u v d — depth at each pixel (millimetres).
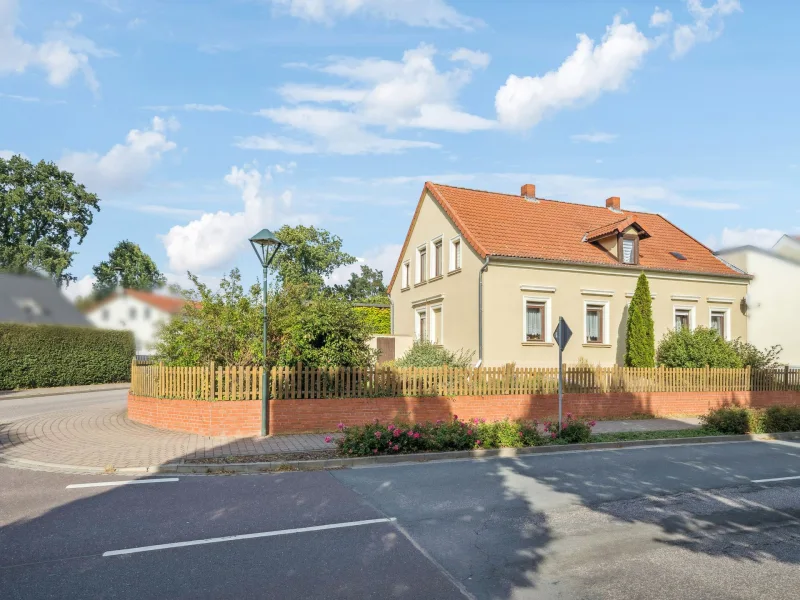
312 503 7172
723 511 7070
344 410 12758
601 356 21094
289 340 13469
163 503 7098
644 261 22781
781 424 14242
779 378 18609
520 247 20641
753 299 24250
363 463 9766
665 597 4547
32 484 8070
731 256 25203
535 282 20250
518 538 5922
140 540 5707
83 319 24797
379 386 13297
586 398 15703
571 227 23484
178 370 12547
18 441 11086
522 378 14977
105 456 9750
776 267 25047
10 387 21516
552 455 10898
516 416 14727
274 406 12180
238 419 11969
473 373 14367
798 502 7555
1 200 34344
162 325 15289
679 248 25016
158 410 12805
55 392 21469
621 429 13953
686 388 17094
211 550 5445
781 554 5562
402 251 27516
